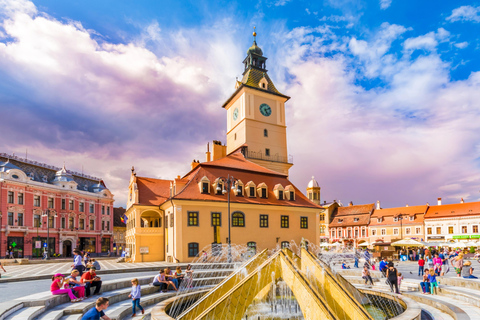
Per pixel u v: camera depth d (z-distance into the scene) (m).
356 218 94.69
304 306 10.68
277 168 60.50
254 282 11.95
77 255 22.42
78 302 16.09
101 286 18.69
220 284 13.21
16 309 13.62
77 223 72.75
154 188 48.97
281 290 18.73
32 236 62.09
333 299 11.31
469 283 20.14
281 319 14.58
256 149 60.00
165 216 44.84
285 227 46.56
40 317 13.34
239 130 62.00
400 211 87.38
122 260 46.03
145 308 16.92
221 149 62.81
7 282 24.31
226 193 43.84
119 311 14.91
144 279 22.30
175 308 14.79
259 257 14.65
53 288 16.09
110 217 83.25
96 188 80.81
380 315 14.69
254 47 67.25
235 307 11.36
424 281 19.81
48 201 67.00
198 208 41.34
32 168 68.88
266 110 62.75
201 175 45.09
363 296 16.34
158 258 44.44
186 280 22.17
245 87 60.81
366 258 43.38
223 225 42.28
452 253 51.94
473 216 73.31
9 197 59.25
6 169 60.00
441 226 78.12
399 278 19.94
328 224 100.62
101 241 78.88
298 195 51.09
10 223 58.97
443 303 16.03
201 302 12.29
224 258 40.94
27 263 45.97
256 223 44.44
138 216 44.41
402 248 61.44
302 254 13.18
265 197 46.72
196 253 40.25
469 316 13.68
